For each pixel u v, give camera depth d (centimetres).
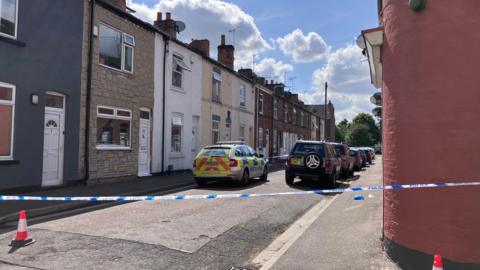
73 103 1232
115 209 902
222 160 1396
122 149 1442
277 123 3616
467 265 430
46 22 1133
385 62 551
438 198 451
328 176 1442
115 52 1430
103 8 1354
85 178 1273
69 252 559
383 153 565
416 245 472
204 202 1032
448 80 449
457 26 446
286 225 838
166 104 1759
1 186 1005
